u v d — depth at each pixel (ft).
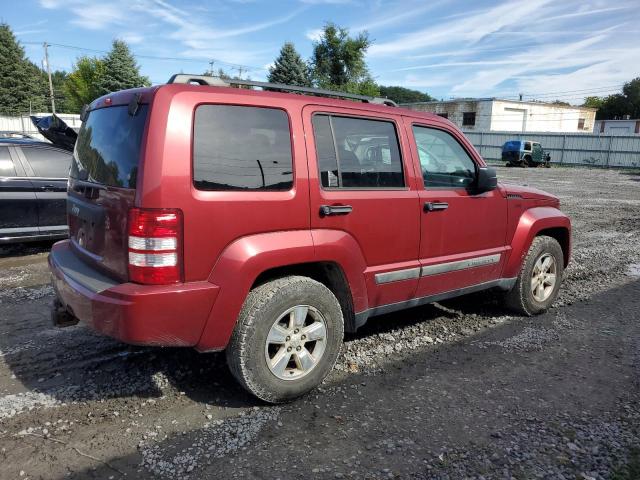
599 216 41.24
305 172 10.74
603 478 8.60
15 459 8.83
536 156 120.37
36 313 16.11
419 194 12.93
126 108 10.23
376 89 155.43
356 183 11.75
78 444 9.30
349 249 11.40
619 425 10.28
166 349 13.48
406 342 14.51
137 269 9.17
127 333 9.09
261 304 10.11
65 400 10.85
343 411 10.67
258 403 10.92
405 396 11.36
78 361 12.73
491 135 148.46
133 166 9.39
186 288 9.30
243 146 10.00
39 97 197.57
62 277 10.62
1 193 21.80
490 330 15.64
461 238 14.11
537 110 183.42
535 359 13.52
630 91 268.00
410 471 8.71
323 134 11.28
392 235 12.35
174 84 9.71
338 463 8.90
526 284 16.35
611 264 24.61
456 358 13.50
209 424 10.06
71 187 12.32
